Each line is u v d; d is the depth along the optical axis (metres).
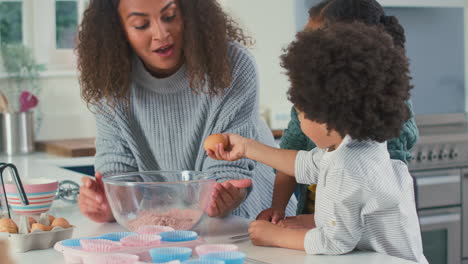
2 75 3.52
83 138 3.65
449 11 4.15
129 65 1.60
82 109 3.69
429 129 4.00
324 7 1.60
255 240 1.21
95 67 1.59
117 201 1.23
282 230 1.19
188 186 1.22
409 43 4.07
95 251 1.05
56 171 2.46
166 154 1.67
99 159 1.68
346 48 1.05
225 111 1.62
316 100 1.06
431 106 4.19
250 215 1.61
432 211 3.42
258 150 1.36
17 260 1.12
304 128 1.17
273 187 1.69
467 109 4.23
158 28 1.47
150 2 1.46
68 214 1.57
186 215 1.23
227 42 1.61
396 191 1.10
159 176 1.40
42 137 3.59
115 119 1.65
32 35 3.64
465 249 3.50
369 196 1.08
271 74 3.80
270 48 3.78
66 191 1.73
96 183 1.44
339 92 1.04
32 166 2.69
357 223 1.11
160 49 1.50
